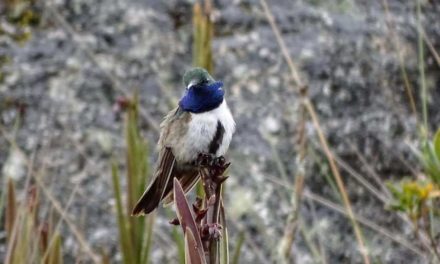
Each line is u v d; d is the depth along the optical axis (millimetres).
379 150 11586
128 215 8023
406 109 12039
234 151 11078
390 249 10852
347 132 11531
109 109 11438
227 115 7234
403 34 12656
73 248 10305
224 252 5410
